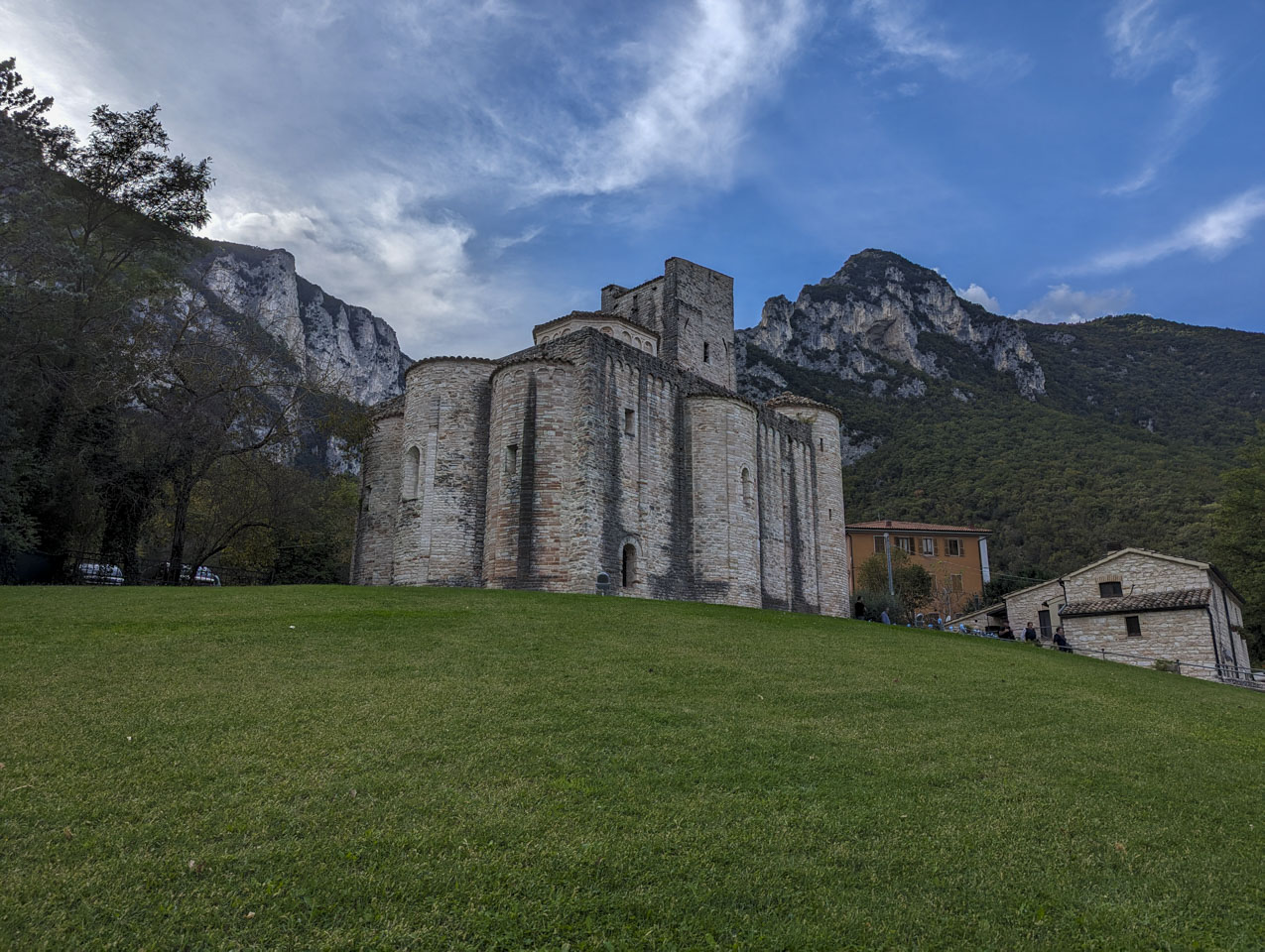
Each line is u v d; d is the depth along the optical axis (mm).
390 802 9164
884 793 10453
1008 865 8695
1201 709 18469
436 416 36062
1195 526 75250
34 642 15719
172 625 17891
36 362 33188
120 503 37469
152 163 39875
